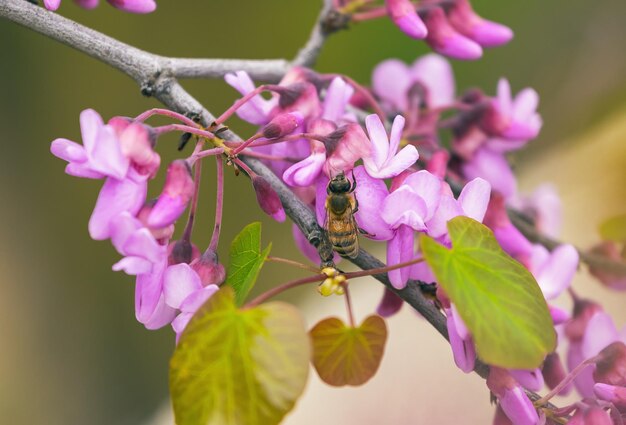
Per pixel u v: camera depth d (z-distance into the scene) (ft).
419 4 1.33
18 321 2.35
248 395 1.06
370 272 1.13
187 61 1.27
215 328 1.08
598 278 1.43
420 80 1.47
